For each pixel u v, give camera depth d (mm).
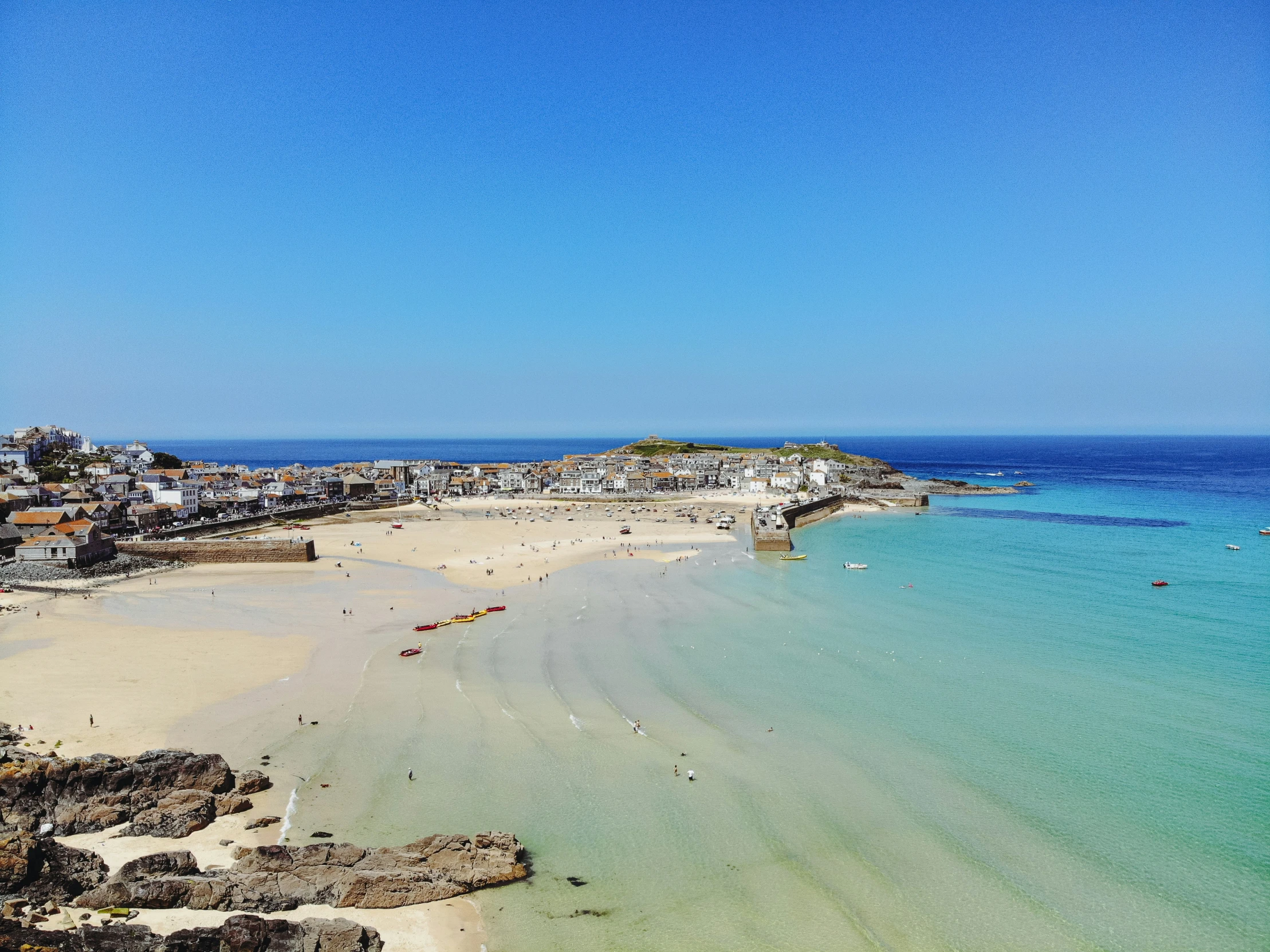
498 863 41438
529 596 107500
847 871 42000
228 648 80062
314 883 39188
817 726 60781
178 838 43594
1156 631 87375
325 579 121000
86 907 37094
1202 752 55750
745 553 146000
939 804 48781
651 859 43062
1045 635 85938
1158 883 40938
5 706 61469
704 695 67500
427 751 55656
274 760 53906
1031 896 39812
